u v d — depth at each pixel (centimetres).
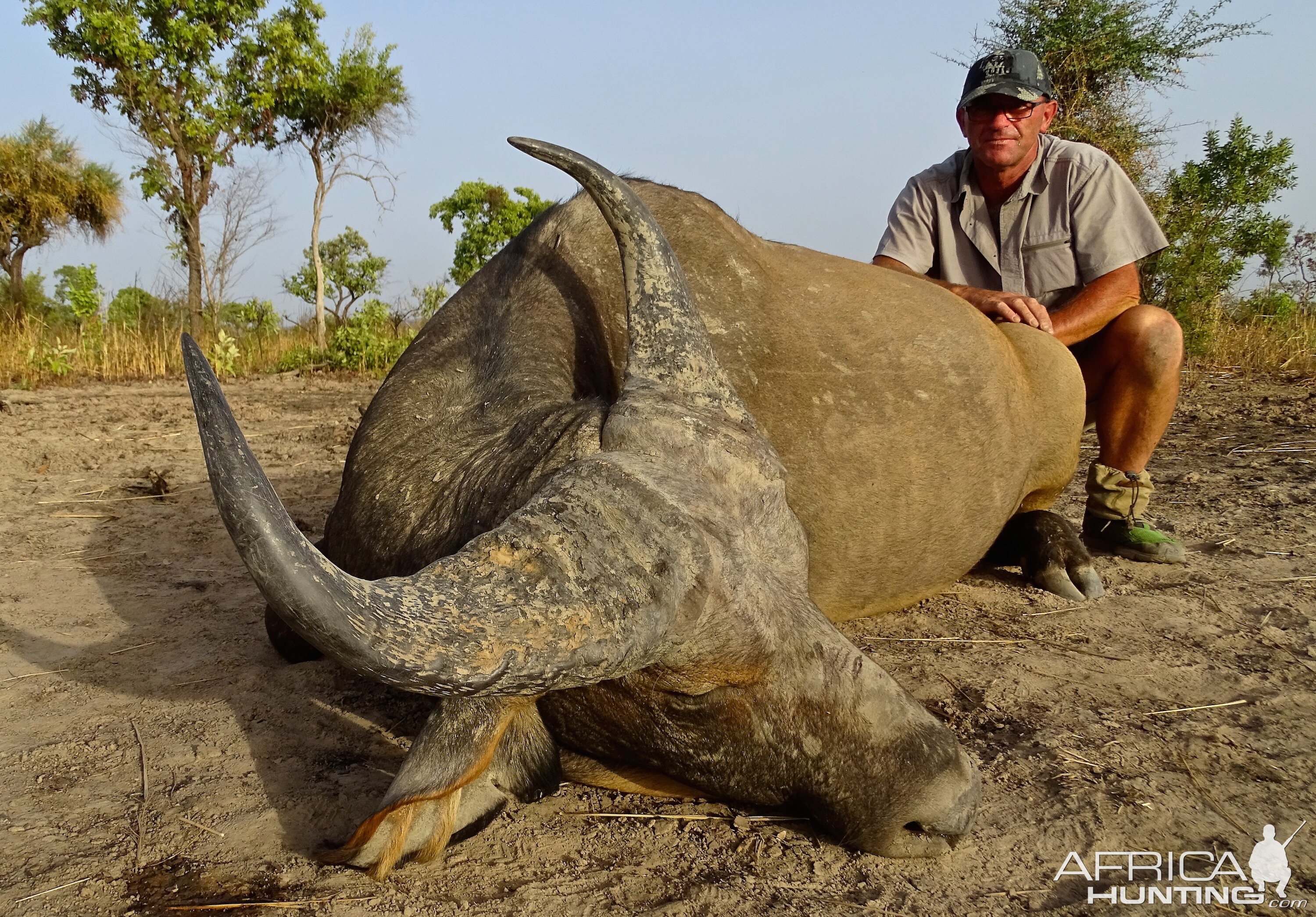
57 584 474
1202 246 1430
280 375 1728
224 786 284
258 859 247
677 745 231
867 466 359
